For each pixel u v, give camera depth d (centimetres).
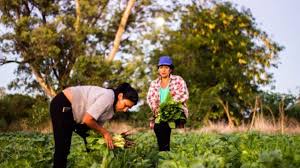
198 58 3509
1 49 3403
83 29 3434
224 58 3459
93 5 3616
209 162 538
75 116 630
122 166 599
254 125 2267
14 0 3441
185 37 3603
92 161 633
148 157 680
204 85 3456
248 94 3328
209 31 3584
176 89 880
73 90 631
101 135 644
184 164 563
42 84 3466
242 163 587
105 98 614
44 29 3250
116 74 3431
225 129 2209
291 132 1981
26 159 727
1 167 725
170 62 883
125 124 2917
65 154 633
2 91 3388
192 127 2811
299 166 513
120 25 3728
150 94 899
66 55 3516
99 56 3391
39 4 3628
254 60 3519
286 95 3167
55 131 627
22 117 3183
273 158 503
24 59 3419
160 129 866
